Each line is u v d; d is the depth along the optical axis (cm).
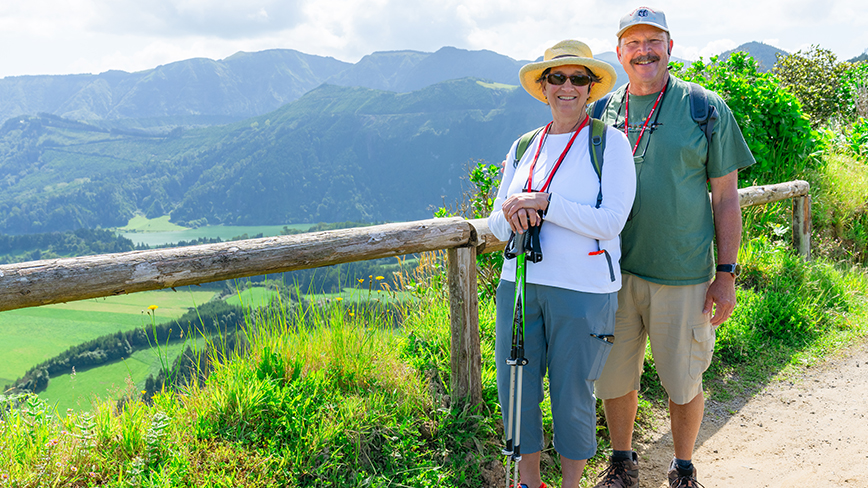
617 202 186
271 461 225
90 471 215
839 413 332
